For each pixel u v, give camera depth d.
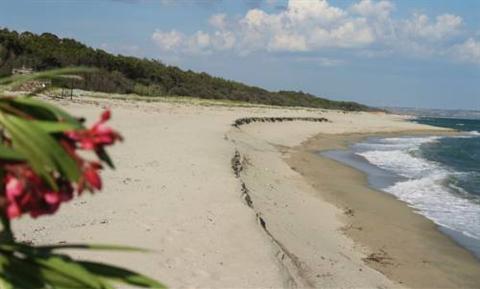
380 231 14.05
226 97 85.75
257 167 21.61
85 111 30.14
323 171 24.89
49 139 1.30
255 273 7.79
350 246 12.42
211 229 9.42
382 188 21.31
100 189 1.35
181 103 56.81
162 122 32.50
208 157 17.92
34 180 1.31
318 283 8.65
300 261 9.52
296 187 19.39
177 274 7.41
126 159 15.85
